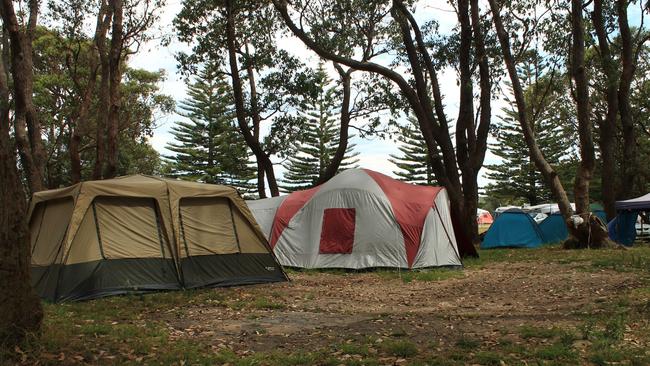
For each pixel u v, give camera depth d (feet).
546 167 63.82
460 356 18.24
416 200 48.85
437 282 39.40
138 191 35.14
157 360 18.22
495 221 78.69
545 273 41.55
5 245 17.72
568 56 66.33
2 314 17.61
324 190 51.01
